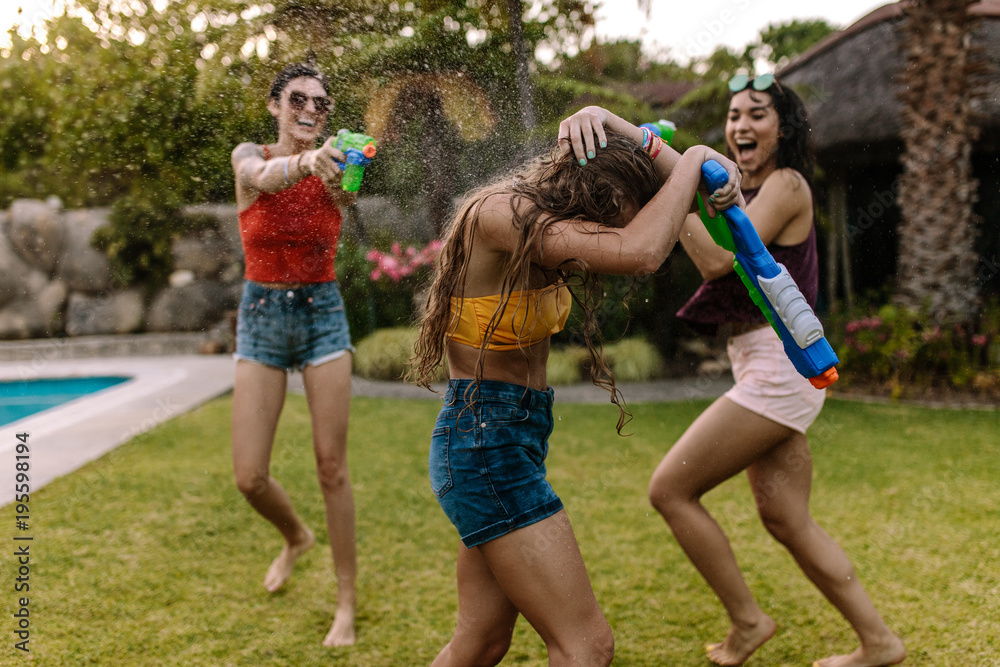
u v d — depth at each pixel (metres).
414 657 1.75
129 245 7.89
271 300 1.77
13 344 7.98
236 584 2.18
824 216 7.11
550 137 1.57
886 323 5.40
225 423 4.46
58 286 8.32
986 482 3.05
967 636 1.79
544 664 1.71
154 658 1.74
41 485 3.13
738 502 2.86
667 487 1.59
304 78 1.59
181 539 2.53
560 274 1.18
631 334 6.12
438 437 1.20
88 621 1.92
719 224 1.20
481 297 1.17
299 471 3.43
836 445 3.71
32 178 6.86
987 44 6.02
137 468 3.43
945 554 2.30
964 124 5.37
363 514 2.81
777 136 1.74
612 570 2.24
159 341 8.14
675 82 6.81
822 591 1.62
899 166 7.00
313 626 1.91
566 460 3.53
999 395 4.89
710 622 1.91
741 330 1.60
